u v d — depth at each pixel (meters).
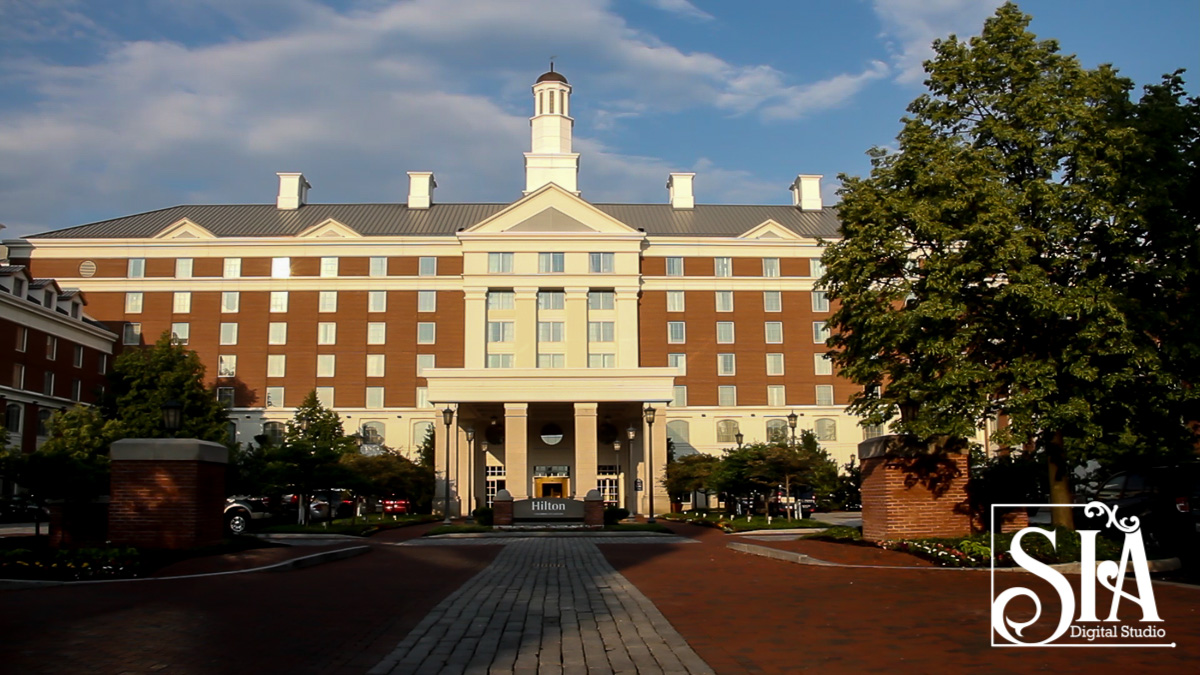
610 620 11.94
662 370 55.47
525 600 13.95
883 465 21.58
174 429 19.25
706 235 80.25
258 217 82.12
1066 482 20.97
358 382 75.56
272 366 75.69
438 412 63.62
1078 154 20.02
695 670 8.88
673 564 19.91
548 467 67.44
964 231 19.67
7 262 75.56
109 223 80.50
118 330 75.12
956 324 20.61
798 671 8.77
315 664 9.01
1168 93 20.92
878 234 21.80
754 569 18.25
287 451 37.66
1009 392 20.83
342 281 76.62
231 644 9.76
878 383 23.84
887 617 11.73
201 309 76.00
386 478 47.31
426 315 76.44
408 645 10.12
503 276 75.06
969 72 21.94
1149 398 20.11
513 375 54.94
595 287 75.81
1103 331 18.62
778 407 76.81
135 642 9.67
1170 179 19.23
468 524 43.88
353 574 17.27
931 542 19.08
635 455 57.00
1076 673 8.59
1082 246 19.86
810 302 78.69
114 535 18.55
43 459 19.97
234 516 33.94
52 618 11.05
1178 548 20.59
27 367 60.75
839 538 23.59
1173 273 18.88
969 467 22.77
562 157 85.19
